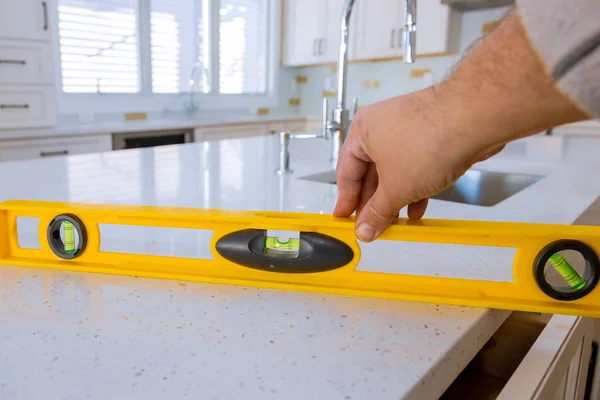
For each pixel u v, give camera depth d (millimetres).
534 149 2002
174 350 408
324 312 482
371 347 421
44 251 580
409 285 521
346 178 514
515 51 301
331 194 1079
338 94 1481
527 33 254
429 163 379
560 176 1315
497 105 323
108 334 431
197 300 501
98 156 1551
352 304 500
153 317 464
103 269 556
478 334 475
